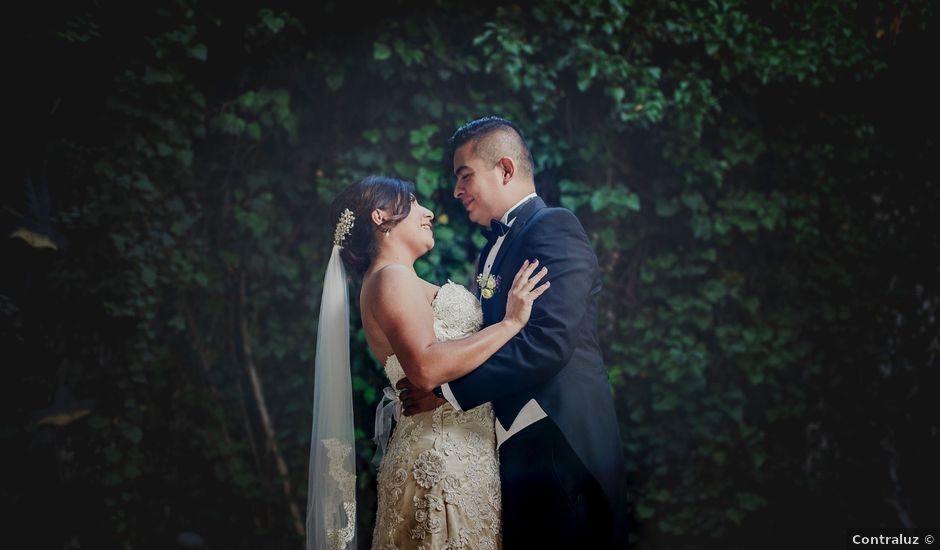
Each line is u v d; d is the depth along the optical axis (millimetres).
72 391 3445
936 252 4520
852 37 4406
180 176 3639
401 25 3848
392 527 2174
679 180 4180
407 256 2393
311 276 3822
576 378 2260
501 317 2320
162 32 3553
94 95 3488
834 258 4438
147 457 3602
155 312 3604
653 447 4117
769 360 4227
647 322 4141
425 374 2094
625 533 2258
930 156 4539
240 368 3766
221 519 3695
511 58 3816
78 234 3451
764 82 4191
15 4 3365
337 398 2391
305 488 3762
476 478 2191
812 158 4363
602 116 4105
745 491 4227
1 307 3293
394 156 3896
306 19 3805
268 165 3830
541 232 2314
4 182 3322
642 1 4059
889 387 4477
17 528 3350
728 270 4305
